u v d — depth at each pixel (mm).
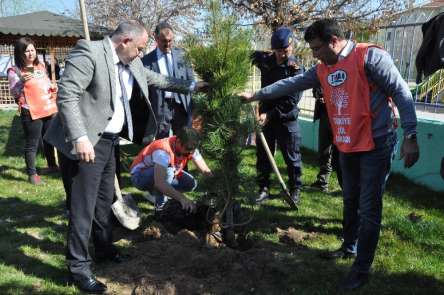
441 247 3727
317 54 2852
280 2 8656
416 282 3178
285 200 4832
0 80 15062
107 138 3033
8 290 3018
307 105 8828
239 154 3418
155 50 4543
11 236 3979
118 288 3082
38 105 5520
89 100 2836
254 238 3963
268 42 6492
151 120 3234
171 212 4090
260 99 3451
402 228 4082
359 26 8805
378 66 2689
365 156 2904
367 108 2781
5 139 8789
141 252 3582
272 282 3160
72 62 2727
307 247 3783
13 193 5309
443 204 4914
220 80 3289
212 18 3264
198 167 3959
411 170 5867
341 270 3338
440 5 9203
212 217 3801
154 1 17656
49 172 6344
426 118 5914
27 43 5418
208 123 3357
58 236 3979
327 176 5453
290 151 4781
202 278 3189
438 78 6832
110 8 18156
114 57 2922
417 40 6750
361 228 2992
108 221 3400
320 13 9180
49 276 3250
